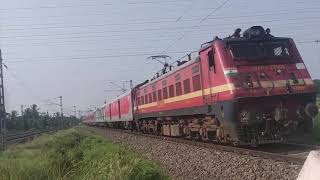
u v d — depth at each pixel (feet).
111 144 90.79
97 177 44.55
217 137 70.23
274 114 60.44
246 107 60.34
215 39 67.36
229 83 61.46
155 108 113.80
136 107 147.64
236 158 55.01
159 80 106.42
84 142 112.47
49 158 63.98
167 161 65.67
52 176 46.78
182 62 87.25
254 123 59.93
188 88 80.84
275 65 63.16
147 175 46.55
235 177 45.60
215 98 66.44
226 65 62.85
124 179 43.96
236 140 62.03
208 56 68.39
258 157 53.62
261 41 64.75
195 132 86.07
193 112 78.69
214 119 69.62
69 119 582.35
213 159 58.18
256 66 62.69
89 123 398.62
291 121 60.95
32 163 54.44
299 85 61.93
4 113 130.41
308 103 62.08
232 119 60.75
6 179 44.68
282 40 65.62
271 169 45.19
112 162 48.57
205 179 47.78
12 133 271.49
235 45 64.44
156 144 92.32
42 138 168.86
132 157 54.65
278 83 61.57
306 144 64.69
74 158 61.87
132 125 165.58
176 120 98.43
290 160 47.85
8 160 62.44
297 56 64.75
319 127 76.89
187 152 69.92
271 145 66.95
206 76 70.28
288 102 61.41
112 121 225.56
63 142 115.96
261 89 60.80
